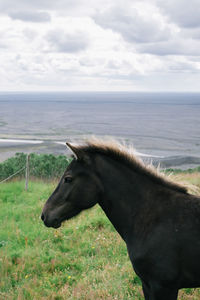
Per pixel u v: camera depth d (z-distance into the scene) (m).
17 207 12.31
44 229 9.16
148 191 3.89
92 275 6.10
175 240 3.48
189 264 3.43
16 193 14.70
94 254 7.34
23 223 10.05
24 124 153.12
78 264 6.75
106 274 6.06
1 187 15.81
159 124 161.75
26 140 78.56
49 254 7.38
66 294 5.61
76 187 3.89
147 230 3.68
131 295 5.43
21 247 8.09
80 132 114.44
